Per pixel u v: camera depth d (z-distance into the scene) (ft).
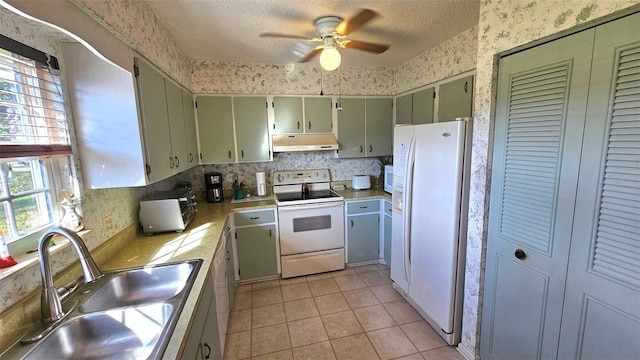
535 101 4.30
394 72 10.96
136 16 4.68
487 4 4.92
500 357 5.28
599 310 3.69
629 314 3.39
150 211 6.18
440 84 8.38
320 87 10.27
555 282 4.20
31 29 3.63
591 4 3.44
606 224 3.54
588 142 3.65
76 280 3.90
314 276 9.75
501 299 5.16
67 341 3.32
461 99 7.60
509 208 4.87
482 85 5.14
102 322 3.52
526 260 4.61
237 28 6.61
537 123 4.28
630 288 3.36
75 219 4.30
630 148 3.26
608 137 3.44
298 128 10.18
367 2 5.58
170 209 6.26
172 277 4.76
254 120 9.75
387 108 11.07
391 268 8.73
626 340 3.44
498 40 4.76
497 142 5.01
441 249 6.24
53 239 4.07
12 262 3.25
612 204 3.47
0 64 3.26
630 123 3.24
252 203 9.50
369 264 10.56
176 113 6.81
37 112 3.75
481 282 5.54
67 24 3.05
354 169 11.99
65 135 4.20
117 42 4.10
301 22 6.39
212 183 9.66
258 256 9.32
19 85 3.51
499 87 4.90
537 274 4.45
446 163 5.93
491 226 5.27
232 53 8.48
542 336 4.46
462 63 7.48
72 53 4.25
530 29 4.21
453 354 6.14
